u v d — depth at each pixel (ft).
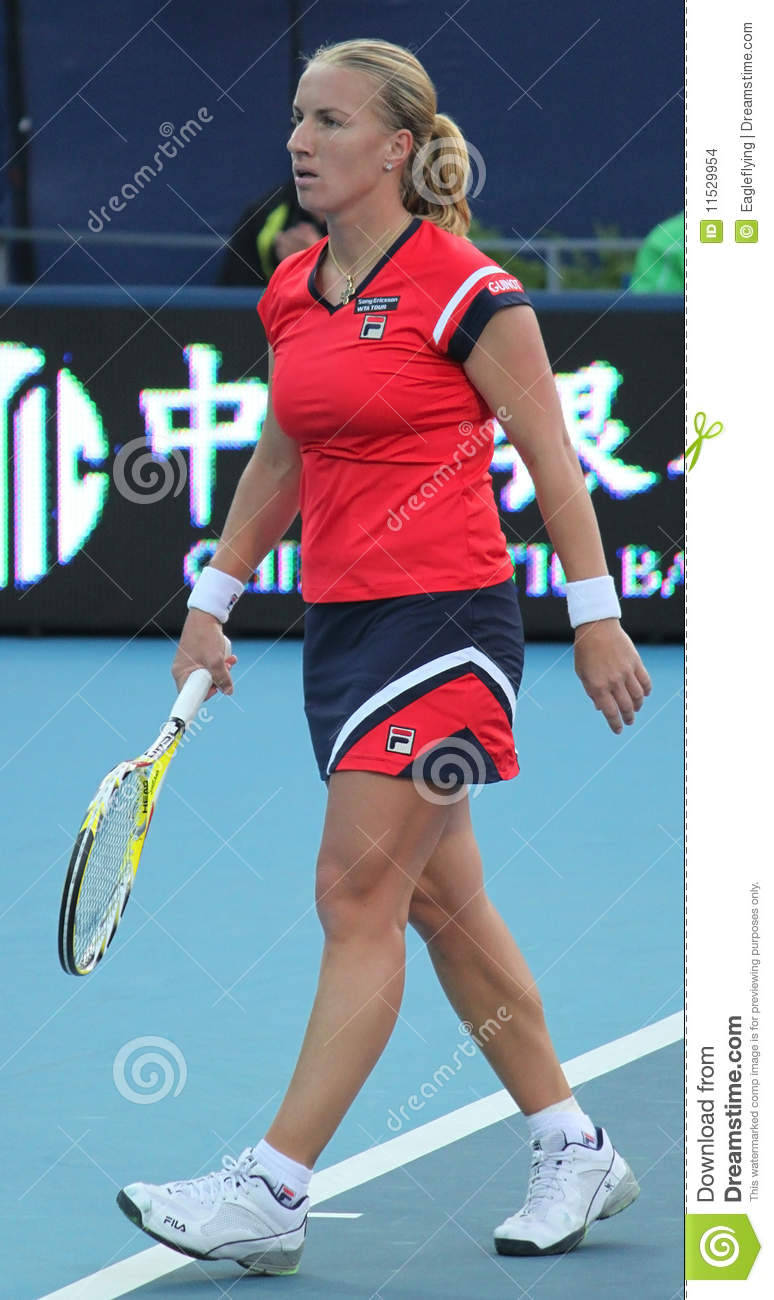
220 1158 39.14
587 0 148.05
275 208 118.83
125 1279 33.22
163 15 151.84
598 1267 33.78
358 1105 42.91
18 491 115.14
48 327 112.68
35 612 116.16
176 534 114.42
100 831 33.99
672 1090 43.29
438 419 34.32
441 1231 35.60
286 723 92.58
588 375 110.63
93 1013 49.47
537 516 112.47
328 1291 32.68
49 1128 41.01
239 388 112.27
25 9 151.12
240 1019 48.98
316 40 151.64
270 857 66.49
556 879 63.36
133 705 96.37
